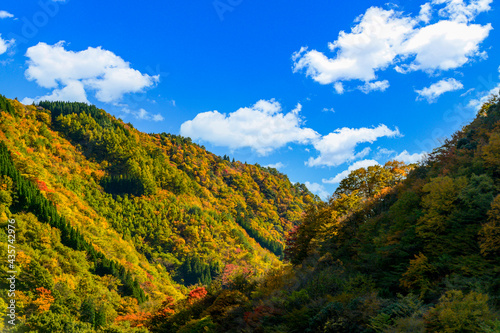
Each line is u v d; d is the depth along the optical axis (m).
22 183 85.25
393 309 11.69
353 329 12.50
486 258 12.56
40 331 43.25
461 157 20.84
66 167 169.00
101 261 83.25
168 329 33.25
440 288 12.45
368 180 33.66
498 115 24.97
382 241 18.00
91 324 51.66
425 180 22.16
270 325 16.77
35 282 55.53
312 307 15.70
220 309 25.62
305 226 32.09
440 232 15.03
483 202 14.28
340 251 23.80
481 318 8.81
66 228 85.62
